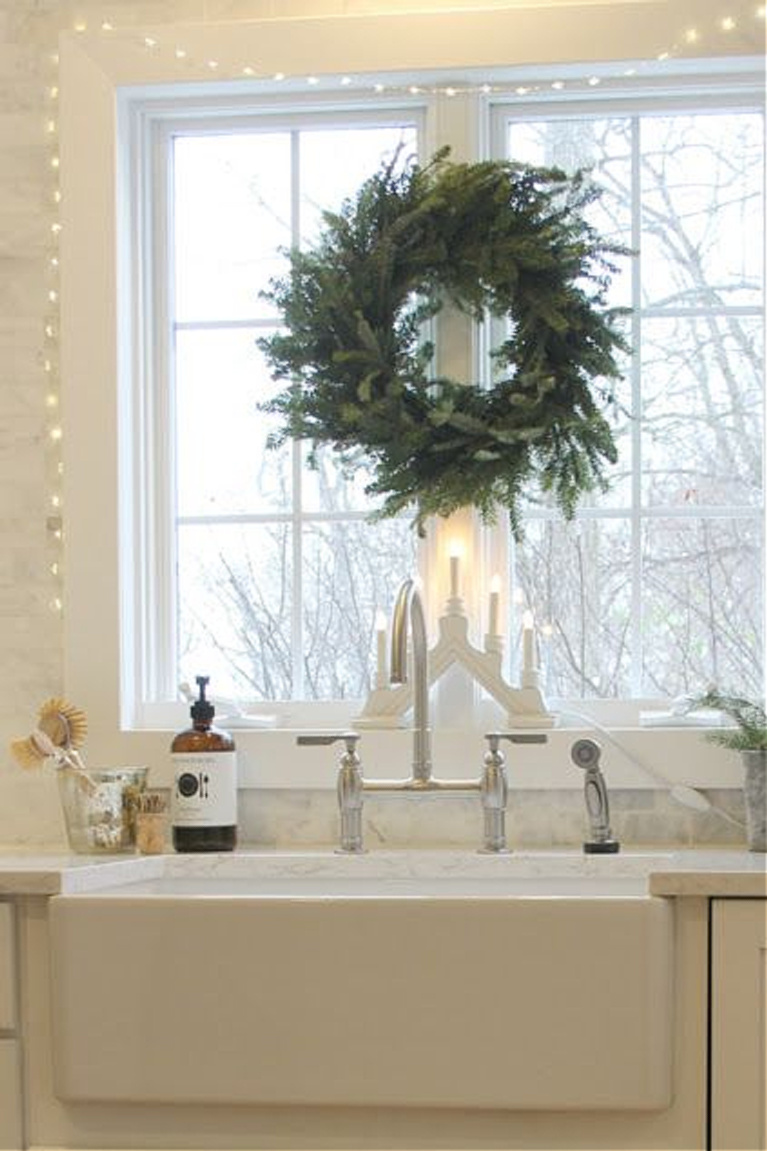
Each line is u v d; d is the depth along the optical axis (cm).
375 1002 261
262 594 338
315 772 320
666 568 330
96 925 265
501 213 312
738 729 312
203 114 337
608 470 331
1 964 268
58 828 325
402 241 316
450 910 260
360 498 336
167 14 330
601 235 329
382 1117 264
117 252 326
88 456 324
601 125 333
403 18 322
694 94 329
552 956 257
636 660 330
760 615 328
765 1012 256
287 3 328
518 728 317
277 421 338
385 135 337
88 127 326
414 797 320
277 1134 265
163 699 337
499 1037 258
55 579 327
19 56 331
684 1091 259
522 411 310
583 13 319
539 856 293
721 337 331
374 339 311
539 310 310
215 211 340
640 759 314
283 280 323
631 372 331
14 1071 267
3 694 328
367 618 336
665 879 256
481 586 330
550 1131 261
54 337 328
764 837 298
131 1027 264
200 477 340
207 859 294
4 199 330
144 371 336
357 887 294
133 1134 268
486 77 326
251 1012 263
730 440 330
